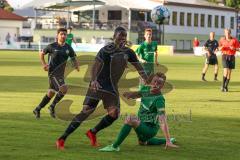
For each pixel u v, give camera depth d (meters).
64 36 32.72
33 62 94.12
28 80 59.28
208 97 45.41
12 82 56.72
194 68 88.38
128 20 181.62
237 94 48.66
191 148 24.42
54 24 187.88
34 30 187.25
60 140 23.59
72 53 33.03
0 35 195.62
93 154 22.84
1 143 24.52
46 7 189.12
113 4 187.25
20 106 37.19
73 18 194.38
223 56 51.34
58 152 23.03
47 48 32.62
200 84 58.59
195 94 47.69
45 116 32.72
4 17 195.38
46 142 24.95
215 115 34.62
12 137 25.92
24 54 127.19
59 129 28.27
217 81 63.34
